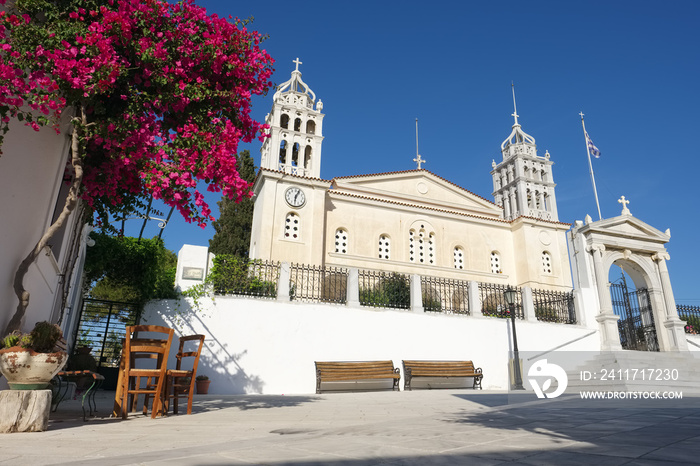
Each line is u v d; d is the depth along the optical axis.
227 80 6.79
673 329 19.28
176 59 6.34
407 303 15.17
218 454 3.17
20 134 5.82
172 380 7.06
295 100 30.28
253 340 12.40
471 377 14.75
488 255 30.69
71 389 9.08
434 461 2.88
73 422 5.36
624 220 20.44
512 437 3.91
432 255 29.58
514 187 37.06
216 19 6.62
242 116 6.88
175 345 11.62
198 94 6.21
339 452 3.25
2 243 5.39
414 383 14.41
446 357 14.44
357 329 13.65
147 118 6.07
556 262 30.56
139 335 11.40
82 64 5.13
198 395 10.81
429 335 14.48
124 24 5.55
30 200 6.05
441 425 5.01
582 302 17.42
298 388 12.45
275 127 28.00
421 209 29.73
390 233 28.83
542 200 36.28
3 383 5.73
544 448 3.29
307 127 31.25
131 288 11.80
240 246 31.27
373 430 4.65
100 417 5.98
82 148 5.77
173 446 3.63
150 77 6.01
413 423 5.30
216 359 11.90
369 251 27.98
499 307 16.69
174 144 6.08
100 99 5.92
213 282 12.54
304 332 13.01
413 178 31.55
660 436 3.80
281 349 12.61
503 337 15.39
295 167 27.91
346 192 29.28
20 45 4.99
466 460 2.90
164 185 5.67
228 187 6.12
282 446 3.55
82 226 8.47
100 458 3.02
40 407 4.47
